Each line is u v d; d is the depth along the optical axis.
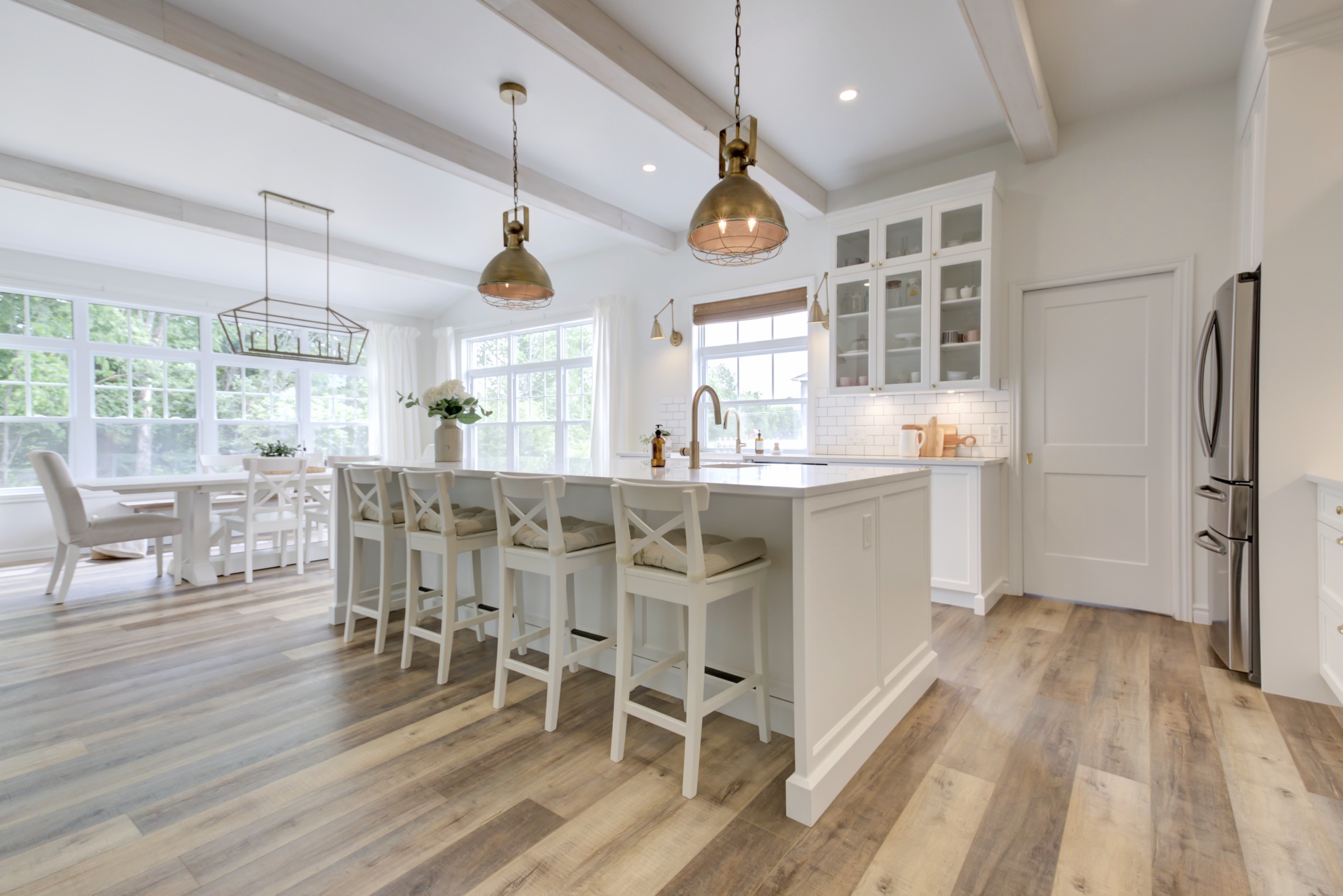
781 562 2.04
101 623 3.25
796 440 4.68
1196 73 3.01
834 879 1.34
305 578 4.35
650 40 2.71
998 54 2.59
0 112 3.24
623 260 5.64
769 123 3.43
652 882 1.34
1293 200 2.25
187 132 3.49
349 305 6.90
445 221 4.98
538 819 1.56
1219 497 2.55
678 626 2.30
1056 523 3.58
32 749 1.93
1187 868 1.36
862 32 2.65
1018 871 1.36
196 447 5.90
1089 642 2.85
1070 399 3.52
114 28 2.34
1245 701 2.20
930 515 2.47
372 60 2.85
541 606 2.82
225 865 1.40
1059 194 3.51
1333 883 1.31
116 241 5.02
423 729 2.05
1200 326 3.15
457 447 3.27
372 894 1.31
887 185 4.11
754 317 4.80
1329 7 2.13
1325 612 2.14
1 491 4.93
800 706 1.58
